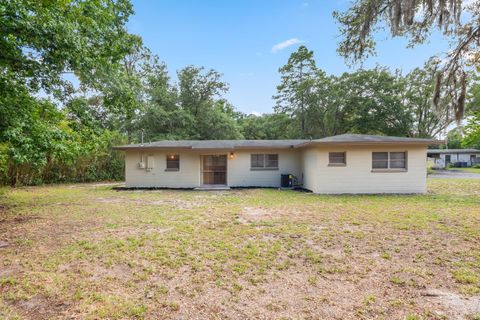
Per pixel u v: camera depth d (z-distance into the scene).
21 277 3.11
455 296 2.68
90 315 2.37
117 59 7.61
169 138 21.44
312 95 24.62
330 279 3.08
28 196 10.04
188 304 2.56
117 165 17.25
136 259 3.67
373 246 4.21
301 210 7.17
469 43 5.05
